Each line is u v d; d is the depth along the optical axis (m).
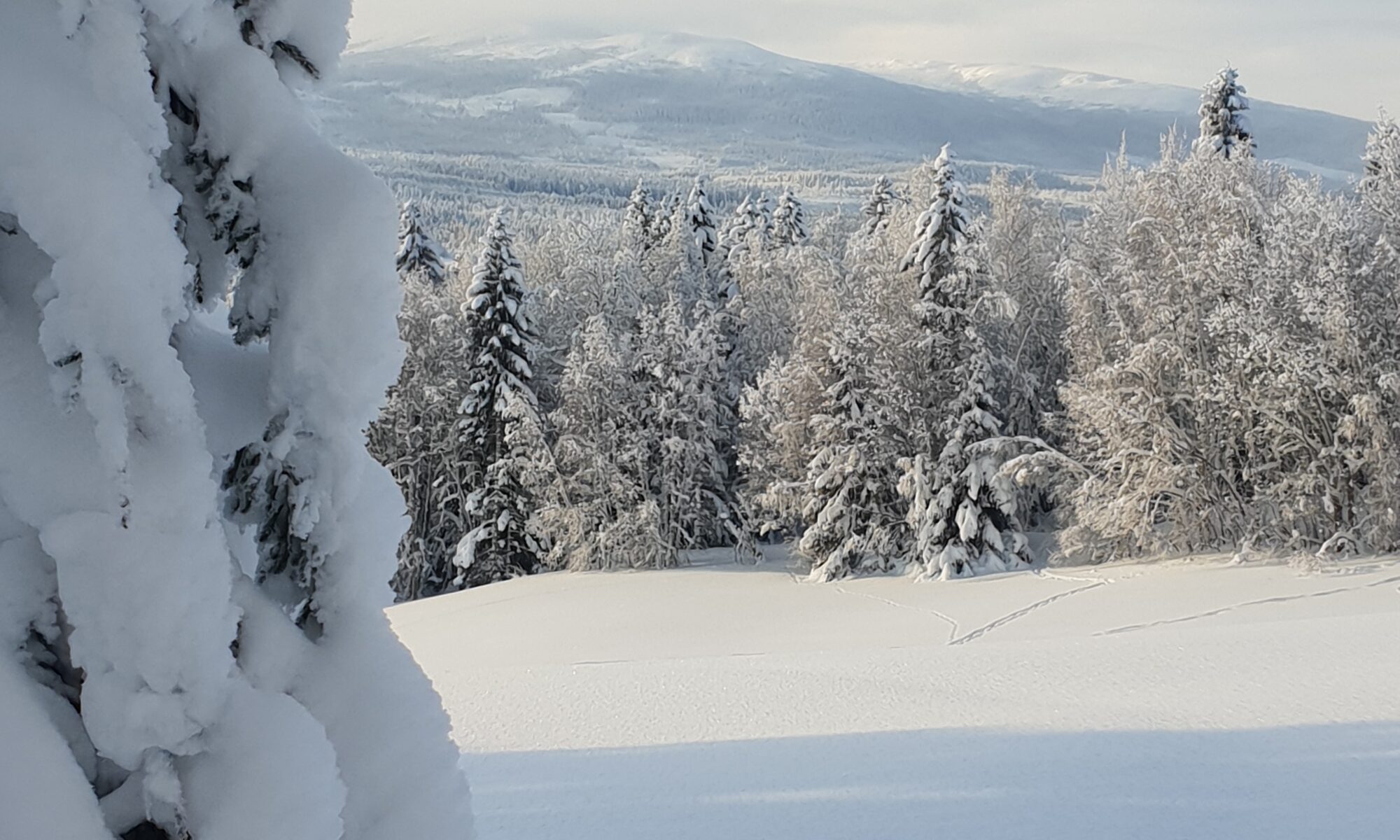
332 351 2.26
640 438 40.97
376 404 2.32
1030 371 39.50
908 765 10.84
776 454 38.69
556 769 11.38
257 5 2.38
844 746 11.80
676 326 40.94
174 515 1.98
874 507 36.62
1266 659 15.59
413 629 34.53
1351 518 30.78
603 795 10.24
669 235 51.62
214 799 1.99
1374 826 8.58
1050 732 11.90
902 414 36.53
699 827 9.18
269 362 2.37
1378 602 24.89
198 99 2.27
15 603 2.00
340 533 2.31
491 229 40.88
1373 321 29.12
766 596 34.19
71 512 1.96
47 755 1.92
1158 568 31.53
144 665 1.93
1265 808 9.09
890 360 36.72
